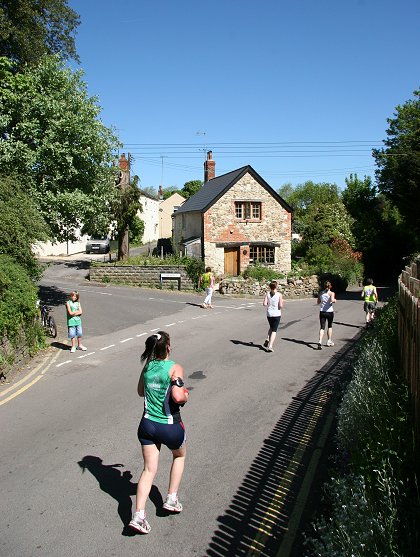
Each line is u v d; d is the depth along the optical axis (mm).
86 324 17750
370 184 44500
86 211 18109
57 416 8469
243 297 27625
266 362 12312
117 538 4992
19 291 12078
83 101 18016
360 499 4434
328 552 4004
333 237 38812
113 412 8641
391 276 40469
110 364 12164
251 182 32812
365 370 8242
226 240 32406
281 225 33438
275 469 6438
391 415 5973
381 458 5090
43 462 6684
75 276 32500
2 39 19078
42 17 21656
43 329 14336
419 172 28172
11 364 11273
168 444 5141
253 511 5465
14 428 7926
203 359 12602
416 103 35812
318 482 6066
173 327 17312
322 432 7645
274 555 4715
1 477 6266
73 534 5059
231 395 9617
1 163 16406
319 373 11164
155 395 5148
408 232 40719
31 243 15195
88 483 6102
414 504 4391
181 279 29141
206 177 42312
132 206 33844
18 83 16938
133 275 29812
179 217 39031
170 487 5387
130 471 6430
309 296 29688
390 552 3842
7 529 5148
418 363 5539
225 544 4891
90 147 17969
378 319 14258
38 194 16844
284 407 8883
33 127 16781
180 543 4910
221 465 6578
